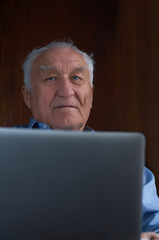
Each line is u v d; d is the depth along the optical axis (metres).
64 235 0.64
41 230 0.64
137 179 0.66
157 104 3.03
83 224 0.64
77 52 1.65
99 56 3.34
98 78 3.30
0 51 3.17
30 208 0.63
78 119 1.61
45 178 0.63
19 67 3.19
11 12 3.22
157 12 3.08
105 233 0.65
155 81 3.06
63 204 0.64
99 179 0.65
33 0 3.28
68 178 0.64
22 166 0.63
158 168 2.93
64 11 3.33
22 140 0.63
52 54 1.62
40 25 3.28
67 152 0.64
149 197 1.24
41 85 1.60
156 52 3.06
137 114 3.15
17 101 3.14
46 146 0.63
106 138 0.65
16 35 3.22
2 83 3.14
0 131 0.63
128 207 0.66
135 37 3.22
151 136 3.04
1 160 0.63
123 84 3.26
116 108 3.27
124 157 0.66
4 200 0.63
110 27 3.36
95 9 3.37
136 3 3.24
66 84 1.57
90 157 0.65
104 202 0.65
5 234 0.63
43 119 1.61
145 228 1.17
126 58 3.27
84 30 3.35
